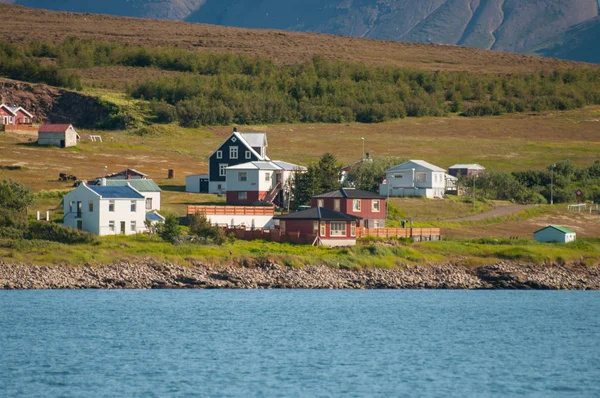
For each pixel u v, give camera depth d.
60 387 172.12
